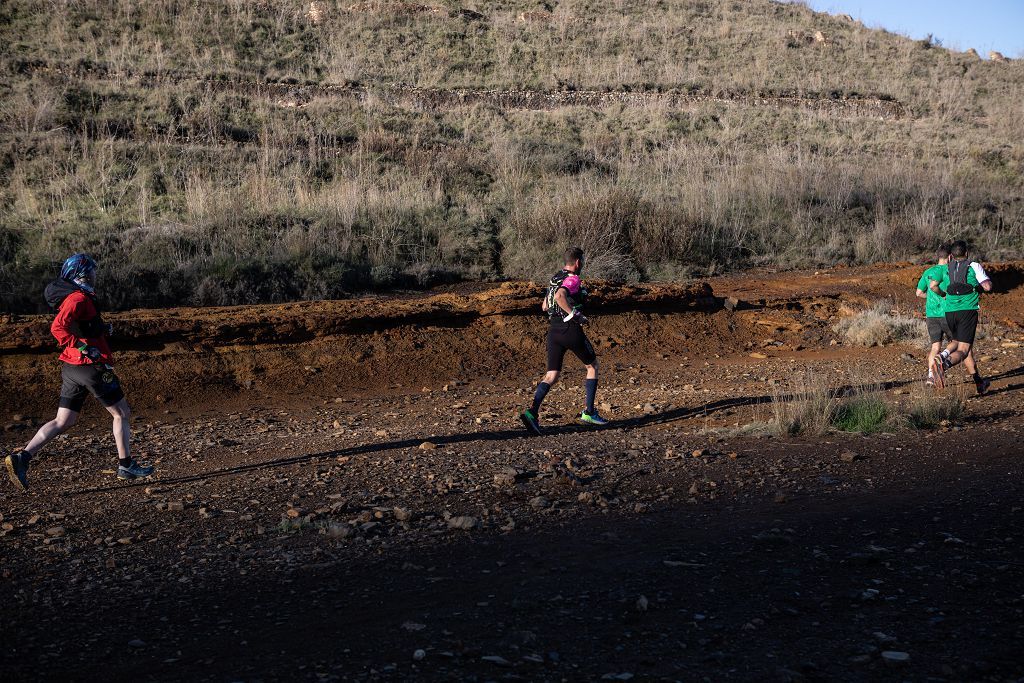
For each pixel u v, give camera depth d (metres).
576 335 7.92
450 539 4.57
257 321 10.86
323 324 11.23
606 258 16.59
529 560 4.19
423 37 38.03
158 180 18.42
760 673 2.88
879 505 4.96
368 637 3.30
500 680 2.87
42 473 6.57
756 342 13.52
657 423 8.26
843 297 15.59
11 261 13.22
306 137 23.39
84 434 8.22
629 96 34.53
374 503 5.32
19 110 20.92
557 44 39.34
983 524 4.49
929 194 22.75
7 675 3.00
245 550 4.48
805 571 3.89
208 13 35.06
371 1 39.97
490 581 3.91
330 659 3.10
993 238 21.33
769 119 32.69
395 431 7.96
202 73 29.31
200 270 13.48
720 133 30.30
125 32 31.58
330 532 4.67
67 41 29.61
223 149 20.75
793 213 20.88
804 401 7.68
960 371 10.94
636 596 3.65
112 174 18.03
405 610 3.59
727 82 37.59
